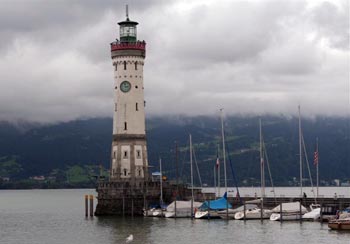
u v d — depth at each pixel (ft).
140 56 552.82
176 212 496.64
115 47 552.00
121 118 547.90
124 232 430.20
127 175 541.75
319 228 423.23
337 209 453.99
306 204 489.26
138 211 522.06
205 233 412.98
